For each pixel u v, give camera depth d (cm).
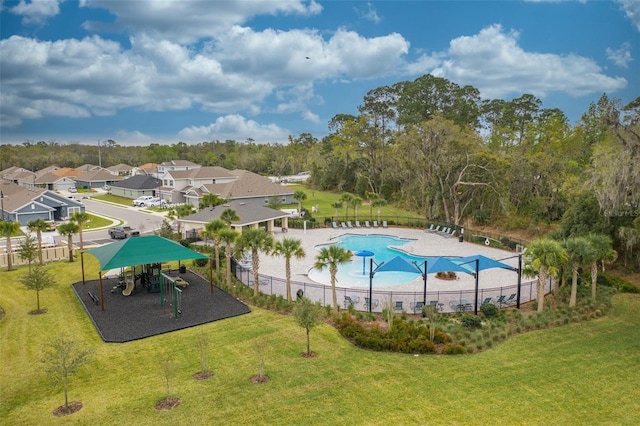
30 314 2272
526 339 1948
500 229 5003
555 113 8325
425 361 1706
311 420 1292
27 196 5919
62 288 2753
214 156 15038
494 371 1616
